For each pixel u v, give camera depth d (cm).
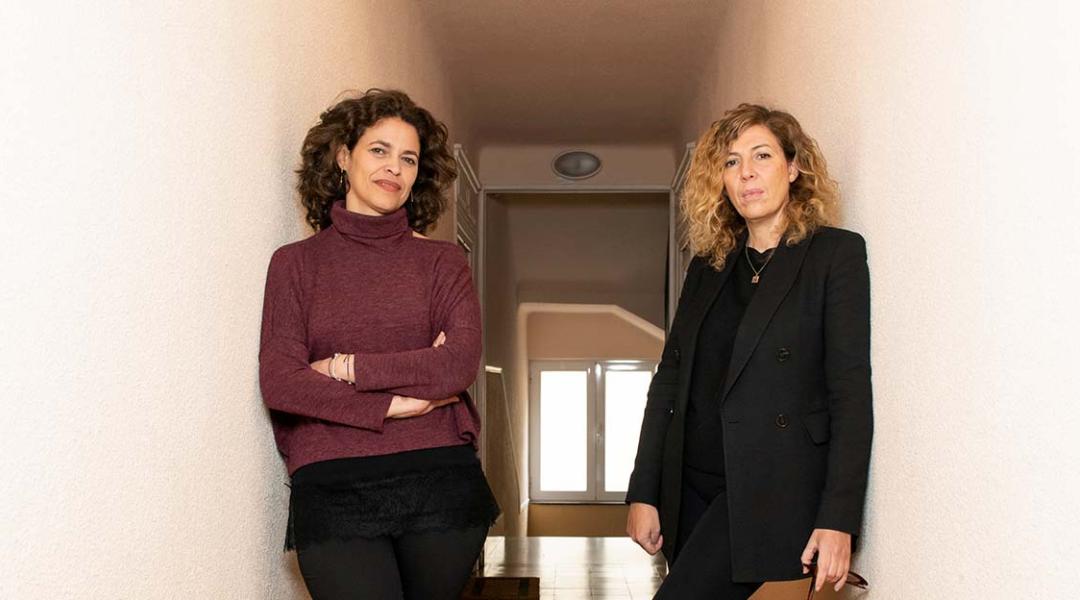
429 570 196
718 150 213
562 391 1000
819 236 203
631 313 886
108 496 136
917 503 169
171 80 158
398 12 379
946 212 157
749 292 207
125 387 141
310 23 247
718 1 427
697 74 524
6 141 111
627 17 446
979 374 143
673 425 213
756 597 301
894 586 181
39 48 118
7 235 111
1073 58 116
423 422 197
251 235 199
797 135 210
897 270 182
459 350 197
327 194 219
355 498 187
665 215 826
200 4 171
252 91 200
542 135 659
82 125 128
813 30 264
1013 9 133
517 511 879
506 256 823
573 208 828
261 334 203
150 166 150
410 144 212
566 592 492
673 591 195
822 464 192
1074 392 115
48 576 121
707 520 198
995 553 138
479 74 529
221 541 181
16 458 113
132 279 143
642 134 654
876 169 199
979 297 143
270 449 212
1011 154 133
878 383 191
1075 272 115
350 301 201
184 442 163
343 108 212
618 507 988
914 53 176
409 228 216
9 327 112
